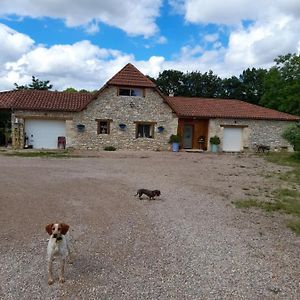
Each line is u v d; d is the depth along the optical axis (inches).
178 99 1192.8
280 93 1676.9
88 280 206.5
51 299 184.5
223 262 239.3
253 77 2425.0
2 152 837.8
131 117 1008.9
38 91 1086.4
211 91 2476.6
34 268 220.4
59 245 199.9
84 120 978.7
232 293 197.3
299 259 249.3
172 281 209.2
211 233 299.3
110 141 1002.1
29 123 959.0
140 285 202.7
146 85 1002.1
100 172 595.8
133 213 352.5
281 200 434.0
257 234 300.8
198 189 485.4
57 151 904.3
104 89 981.2
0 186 449.7
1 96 1039.6
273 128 1119.6
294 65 1672.0
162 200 412.2
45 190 438.6
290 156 943.7
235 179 581.6
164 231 300.2
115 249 256.1
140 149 1024.2
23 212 339.9
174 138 1026.7
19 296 186.4
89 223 314.3
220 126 1082.7
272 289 203.8
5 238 269.7
